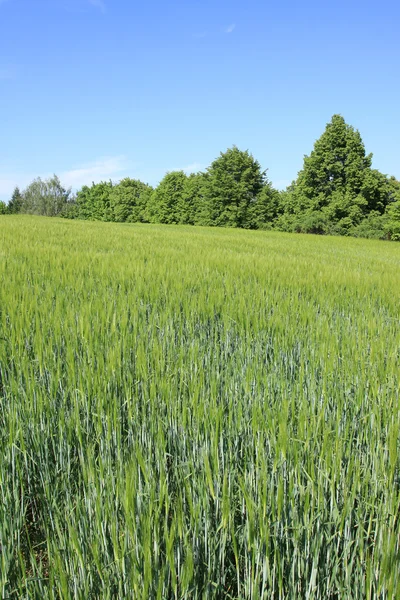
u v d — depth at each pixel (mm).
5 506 2340
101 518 2102
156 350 4113
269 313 5926
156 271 9000
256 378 3686
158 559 1921
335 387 3512
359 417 3291
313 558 2092
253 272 10047
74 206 100312
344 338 4988
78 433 2799
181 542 2035
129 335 4551
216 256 12914
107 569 1939
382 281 9984
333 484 2281
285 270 10648
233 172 63531
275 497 2279
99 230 26594
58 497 2531
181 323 5383
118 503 2229
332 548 2215
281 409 3021
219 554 2125
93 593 1954
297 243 28703
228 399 3430
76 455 2947
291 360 4328
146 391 3324
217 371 3871
